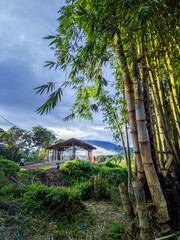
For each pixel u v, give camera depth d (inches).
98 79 102.7
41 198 115.9
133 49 73.7
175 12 70.7
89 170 283.9
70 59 96.4
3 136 941.8
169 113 102.7
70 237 80.6
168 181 66.2
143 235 59.3
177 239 53.6
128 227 71.4
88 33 82.6
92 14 71.1
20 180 223.5
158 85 103.2
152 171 61.2
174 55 88.3
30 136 1039.6
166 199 64.1
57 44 94.2
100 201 157.1
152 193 60.8
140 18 71.4
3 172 184.7
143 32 77.5
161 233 57.1
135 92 68.2
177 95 97.8
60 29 97.0
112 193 170.6
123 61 78.4
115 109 166.4
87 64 102.2
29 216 95.3
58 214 103.3
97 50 90.8
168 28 77.0
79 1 86.6
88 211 118.4
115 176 263.9
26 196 113.4
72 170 274.5
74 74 97.6
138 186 63.1
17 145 968.3
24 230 80.0
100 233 83.7
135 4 63.6
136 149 70.4
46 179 253.3
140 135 64.6
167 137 78.5
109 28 71.7
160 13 70.9
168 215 58.9
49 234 81.2
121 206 140.5
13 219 87.7
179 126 94.9
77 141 724.0
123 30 88.3
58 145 758.5
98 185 169.6
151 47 98.0
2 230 76.7
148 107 72.8
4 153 967.6
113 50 89.5
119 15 70.5
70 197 109.5
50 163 600.4
